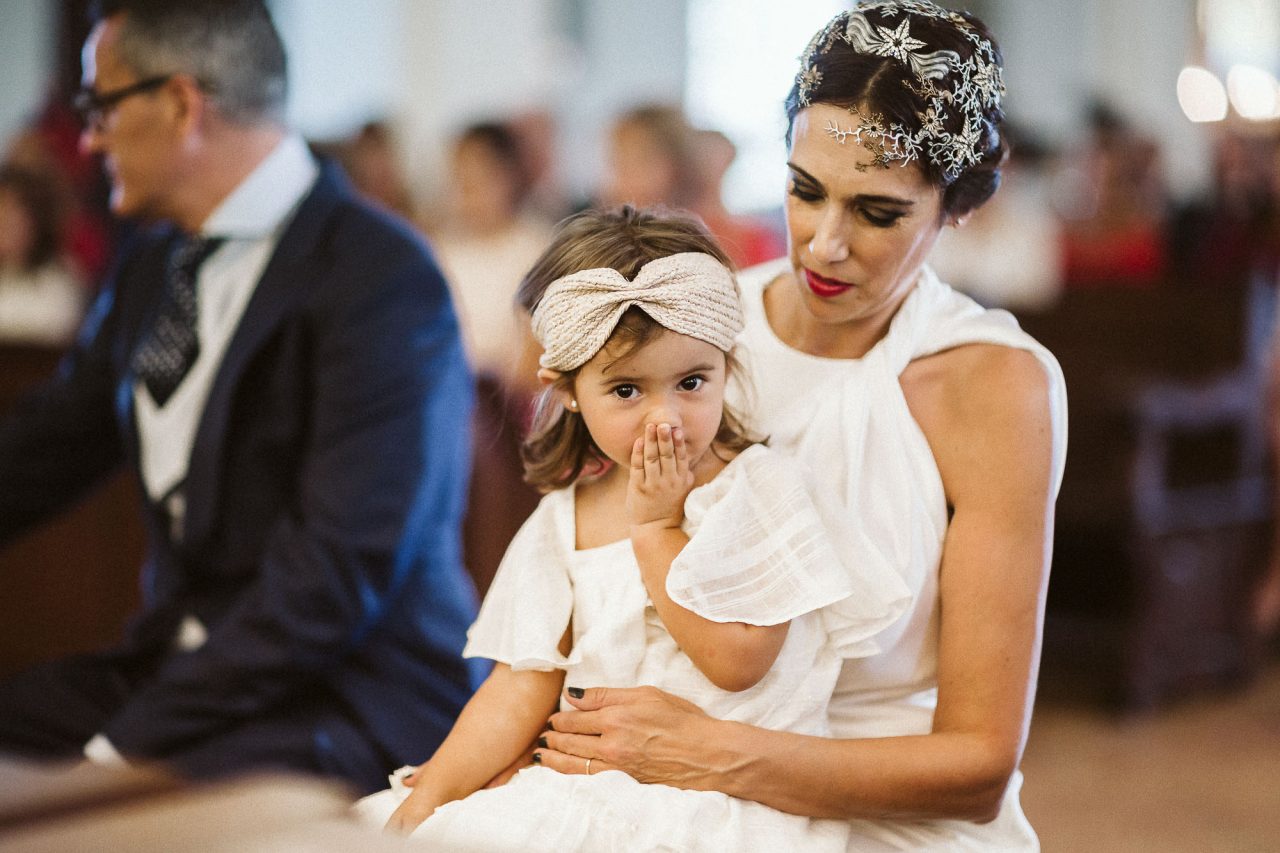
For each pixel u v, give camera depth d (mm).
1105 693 4363
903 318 1621
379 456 2082
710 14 8180
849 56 1468
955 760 1457
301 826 869
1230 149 5562
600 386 1457
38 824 863
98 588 3646
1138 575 4301
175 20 2111
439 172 6676
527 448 1620
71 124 5898
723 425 1557
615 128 4090
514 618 1550
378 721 2086
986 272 5398
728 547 1441
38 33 7234
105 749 1992
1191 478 4730
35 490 2430
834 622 1512
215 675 1991
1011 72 8531
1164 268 5770
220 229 2189
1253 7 8352
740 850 1396
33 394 2447
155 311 2268
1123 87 8492
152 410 2217
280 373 2141
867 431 1589
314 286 2141
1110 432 4449
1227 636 4625
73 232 4945
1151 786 3701
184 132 2141
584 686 1510
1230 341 4699
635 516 1476
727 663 1429
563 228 1556
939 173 1479
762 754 1425
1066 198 6152
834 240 1485
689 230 1504
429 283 2189
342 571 2035
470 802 1434
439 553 2230
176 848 829
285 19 7109
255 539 2168
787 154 1566
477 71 6988
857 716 1583
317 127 7152
